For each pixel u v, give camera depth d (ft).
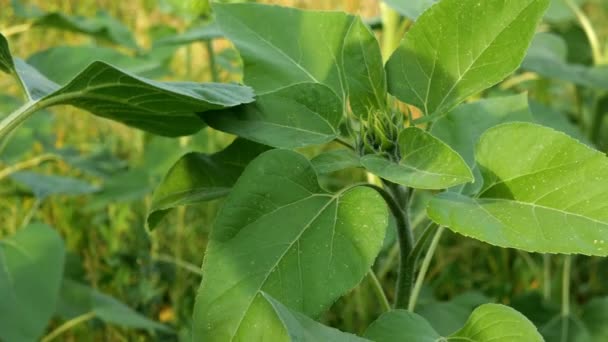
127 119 5.17
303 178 4.72
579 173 4.50
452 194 4.74
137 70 7.51
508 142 4.64
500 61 4.93
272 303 4.18
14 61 5.31
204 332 4.52
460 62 5.01
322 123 5.02
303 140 4.95
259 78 5.24
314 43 5.34
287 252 4.58
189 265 8.17
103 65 4.62
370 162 4.71
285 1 14.93
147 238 8.45
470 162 5.57
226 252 4.60
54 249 6.68
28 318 6.39
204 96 4.84
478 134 5.68
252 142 5.29
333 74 5.28
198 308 4.55
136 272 8.32
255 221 4.64
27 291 6.48
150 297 8.03
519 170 4.60
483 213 4.55
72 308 7.45
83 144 10.75
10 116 4.91
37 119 9.04
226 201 4.66
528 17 4.85
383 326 4.74
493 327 4.66
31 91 5.08
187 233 9.11
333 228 4.61
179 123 5.19
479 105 5.76
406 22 8.03
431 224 5.12
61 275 6.61
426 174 4.51
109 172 9.05
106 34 8.48
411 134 4.66
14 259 6.59
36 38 13.62
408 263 5.19
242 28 5.35
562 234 4.43
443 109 4.97
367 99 5.08
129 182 8.43
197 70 11.95
